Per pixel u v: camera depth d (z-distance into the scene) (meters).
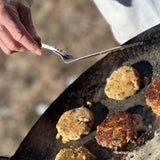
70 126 1.01
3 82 1.98
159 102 0.93
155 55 1.01
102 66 1.06
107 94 1.02
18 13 1.03
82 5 2.12
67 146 1.01
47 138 1.03
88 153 0.96
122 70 1.03
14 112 1.82
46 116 1.05
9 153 1.64
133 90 1.00
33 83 1.89
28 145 1.03
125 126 0.94
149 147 0.90
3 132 1.76
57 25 2.06
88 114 1.02
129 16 1.20
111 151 0.95
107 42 1.82
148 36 1.02
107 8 1.24
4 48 1.06
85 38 1.91
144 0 1.14
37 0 2.28
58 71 1.84
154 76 1.00
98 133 0.97
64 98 1.06
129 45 1.01
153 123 0.94
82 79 1.07
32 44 0.96
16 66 2.02
